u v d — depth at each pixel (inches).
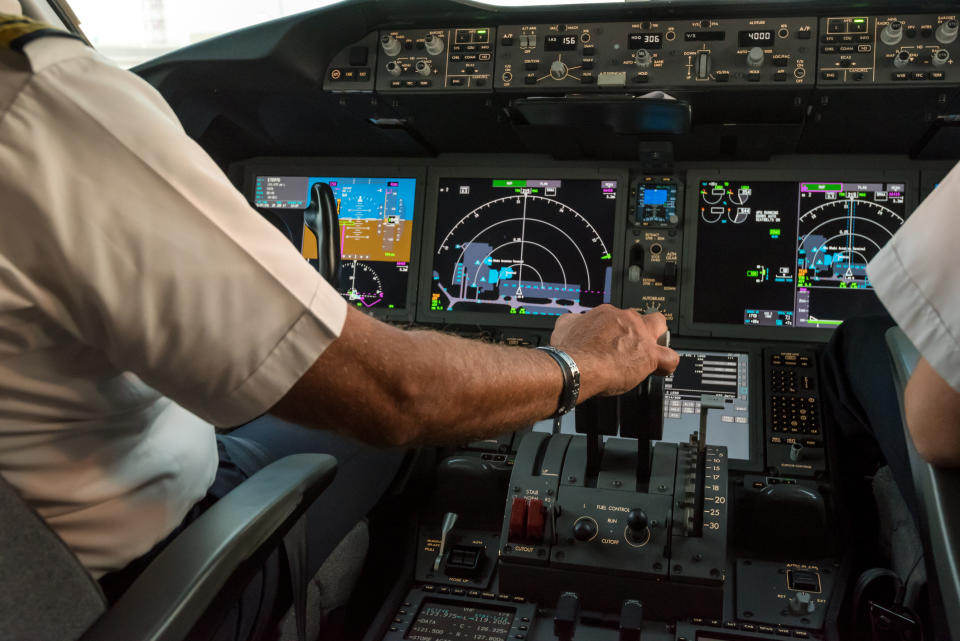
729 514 77.7
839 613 69.2
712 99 77.9
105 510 34.1
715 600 65.4
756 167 89.2
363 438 32.1
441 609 71.9
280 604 46.6
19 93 26.0
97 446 33.2
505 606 71.0
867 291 85.6
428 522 80.7
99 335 28.5
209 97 87.7
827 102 76.4
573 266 91.6
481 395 33.8
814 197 87.7
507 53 80.0
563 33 79.0
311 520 54.1
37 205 25.9
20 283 26.8
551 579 68.5
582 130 82.5
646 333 45.3
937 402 36.2
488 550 78.1
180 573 31.4
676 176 90.7
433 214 95.6
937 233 34.4
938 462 39.4
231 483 45.9
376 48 82.4
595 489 70.6
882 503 75.8
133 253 26.8
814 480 78.7
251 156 102.5
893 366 49.8
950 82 71.5
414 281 95.2
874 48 73.2
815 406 81.2
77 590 28.7
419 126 89.4
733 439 81.6
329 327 29.3
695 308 88.3
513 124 84.4
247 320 28.3
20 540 26.7
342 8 77.4
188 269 27.4
